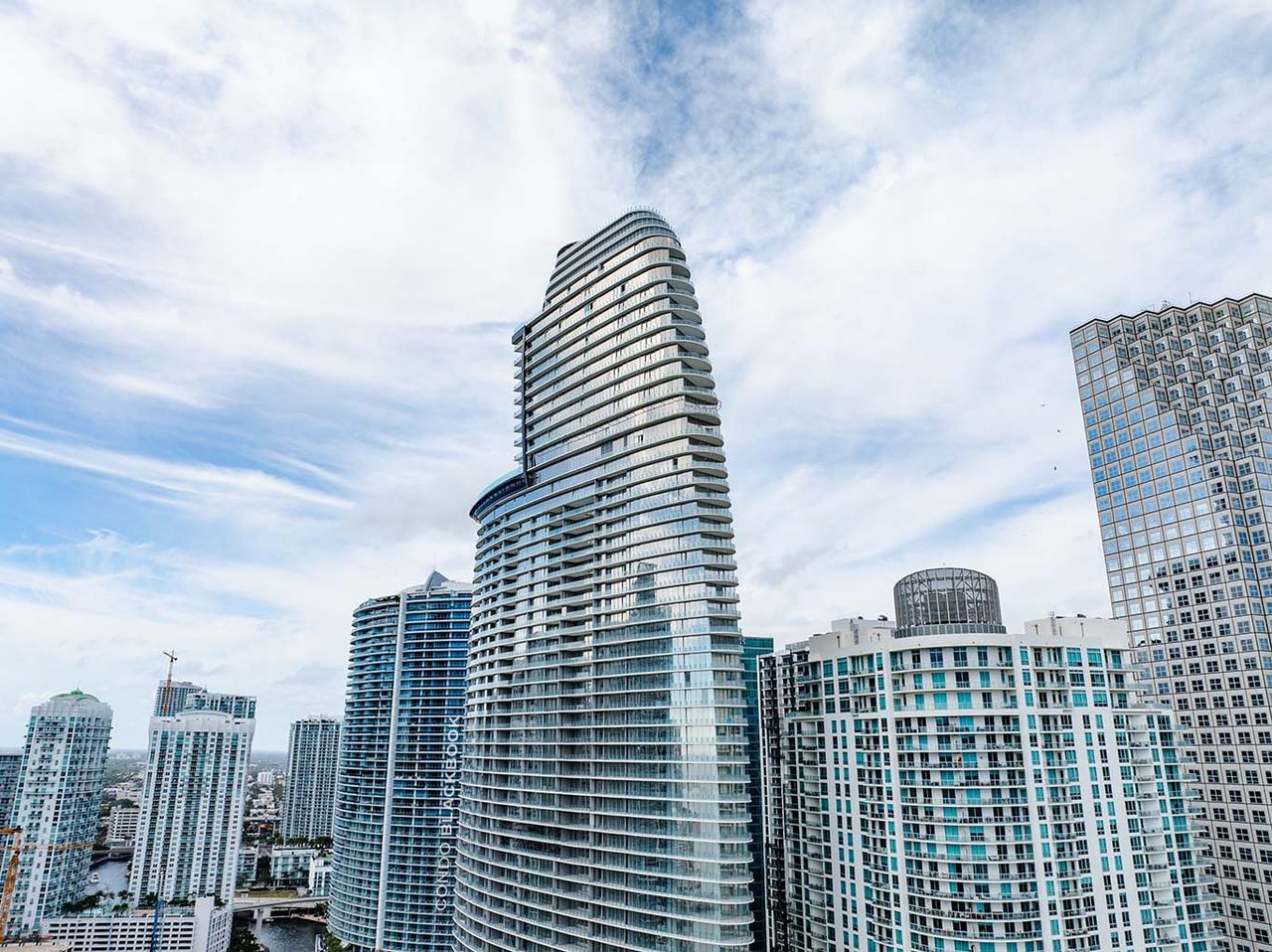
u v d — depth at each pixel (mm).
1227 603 192500
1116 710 149750
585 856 154125
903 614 163250
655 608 156125
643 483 165625
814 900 159125
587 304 191125
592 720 160750
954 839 135875
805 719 167125
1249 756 182875
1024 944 131375
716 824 136375
